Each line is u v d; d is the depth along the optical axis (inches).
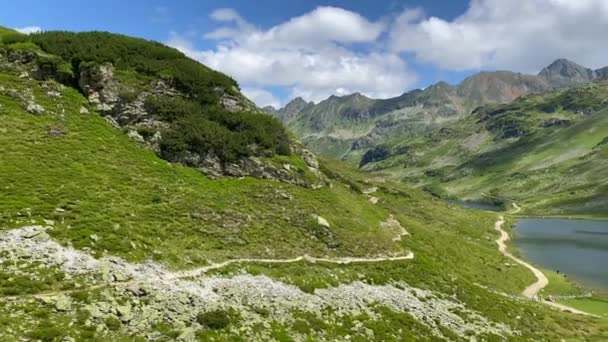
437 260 3366.1
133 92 3063.5
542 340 2306.8
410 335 1854.1
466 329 2113.7
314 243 2568.9
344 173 7239.2
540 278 4173.2
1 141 2272.4
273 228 2522.1
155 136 2886.3
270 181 3095.5
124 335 1256.2
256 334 1488.7
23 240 1546.5
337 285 2143.2
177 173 2721.5
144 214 2111.2
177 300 1517.0
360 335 1716.3
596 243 6565.0
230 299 1668.3
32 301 1266.0
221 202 2561.5
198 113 3198.8
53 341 1128.2
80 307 1310.3
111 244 1700.3
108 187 2230.6
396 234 3535.9
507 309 2674.7
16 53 2962.6
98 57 3184.1
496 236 6766.7
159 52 3560.5
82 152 2472.9
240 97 3735.2
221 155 3019.2
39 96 2780.5
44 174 2117.4
